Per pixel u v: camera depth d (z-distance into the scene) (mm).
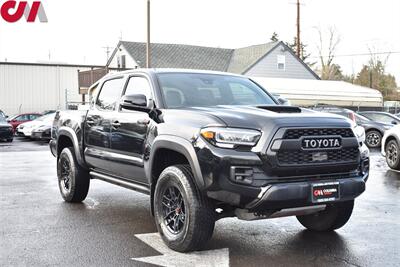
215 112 4859
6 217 6594
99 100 6855
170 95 5621
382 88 70562
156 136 5195
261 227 6129
